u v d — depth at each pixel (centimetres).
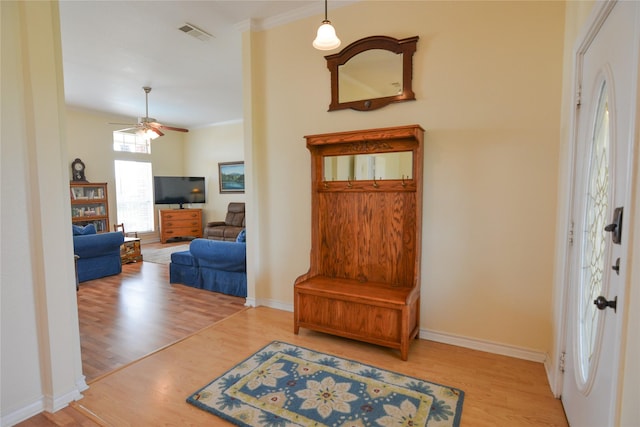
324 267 312
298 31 315
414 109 268
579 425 159
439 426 174
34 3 181
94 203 667
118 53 387
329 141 276
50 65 189
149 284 446
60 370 194
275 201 340
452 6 250
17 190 183
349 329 262
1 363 178
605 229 123
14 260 183
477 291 256
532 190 234
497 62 239
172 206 838
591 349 153
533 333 240
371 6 280
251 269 351
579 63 184
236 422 178
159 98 571
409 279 277
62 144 197
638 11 99
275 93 332
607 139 145
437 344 266
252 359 244
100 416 185
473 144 250
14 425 179
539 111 229
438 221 265
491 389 206
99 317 329
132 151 749
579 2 183
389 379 217
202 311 345
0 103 176
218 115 710
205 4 293
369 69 281
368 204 289
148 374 226
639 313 93
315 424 175
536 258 236
